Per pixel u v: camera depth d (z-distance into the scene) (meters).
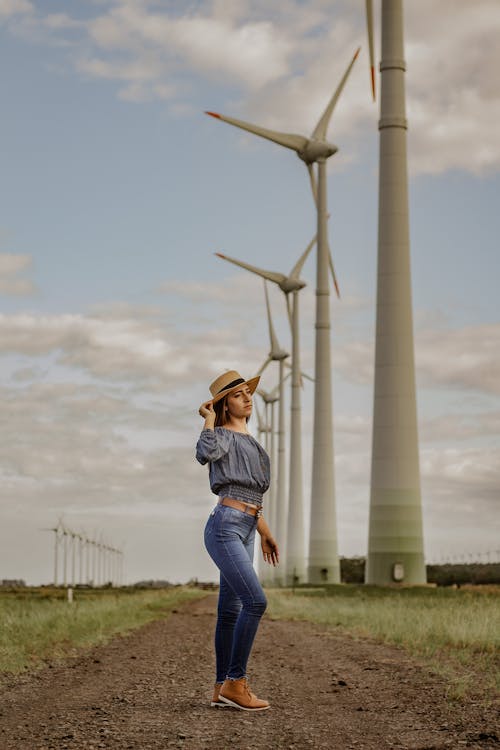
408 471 59.41
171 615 34.78
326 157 80.75
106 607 32.78
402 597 49.09
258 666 13.50
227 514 7.98
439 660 14.24
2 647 15.09
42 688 10.44
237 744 6.42
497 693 9.75
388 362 59.66
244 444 8.09
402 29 60.09
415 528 59.34
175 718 7.71
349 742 6.59
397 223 59.50
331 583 88.25
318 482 89.69
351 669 12.92
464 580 124.06
